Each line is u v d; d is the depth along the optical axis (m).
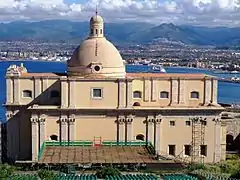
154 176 73.88
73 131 89.19
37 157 85.00
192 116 90.88
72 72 92.25
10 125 91.88
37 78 91.62
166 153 90.94
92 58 91.31
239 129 103.88
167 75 94.56
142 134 90.50
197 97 94.19
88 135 89.50
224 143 93.31
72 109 88.38
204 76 94.62
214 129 91.44
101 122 89.62
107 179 70.81
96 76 90.56
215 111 90.88
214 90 94.12
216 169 83.06
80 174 75.25
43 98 91.94
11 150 91.94
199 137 91.12
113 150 86.81
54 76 92.06
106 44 93.62
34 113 88.19
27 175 72.50
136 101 92.69
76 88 89.12
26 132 91.75
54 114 88.75
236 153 99.31
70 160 80.31
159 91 93.19
